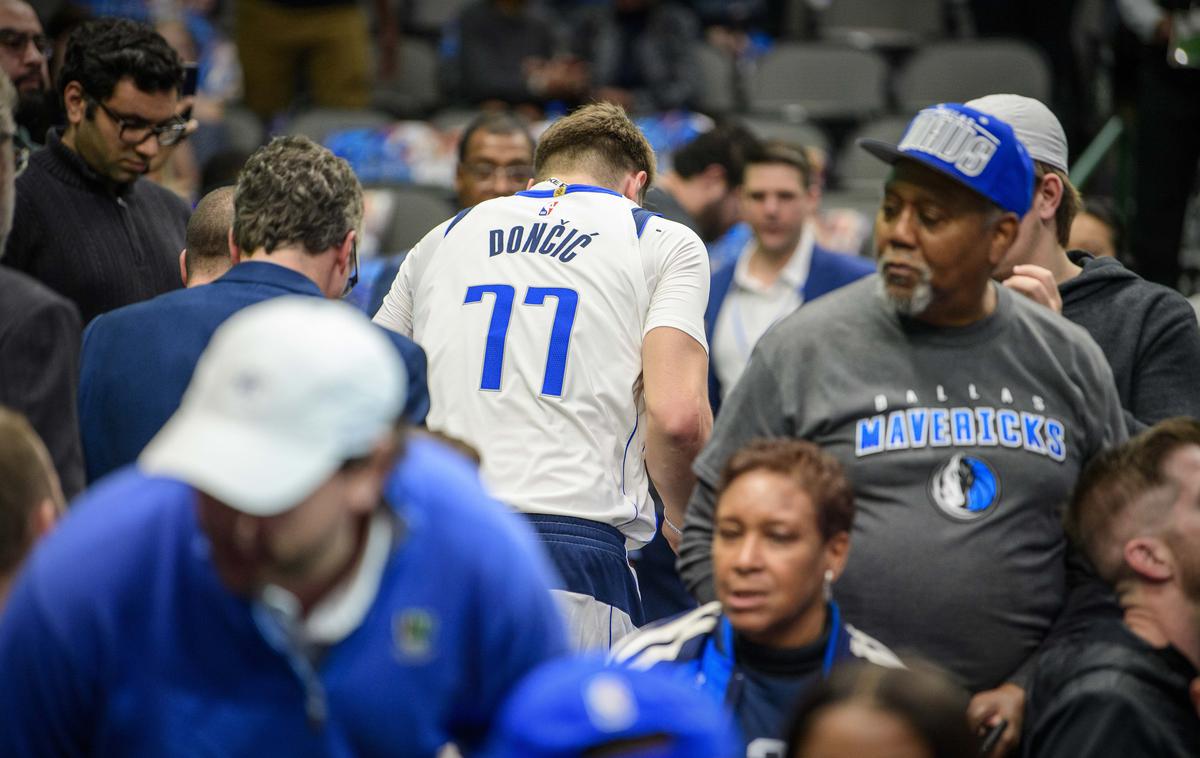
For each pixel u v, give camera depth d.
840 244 15.02
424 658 4.23
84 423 6.33
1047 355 6.02
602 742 3.29
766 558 5.30
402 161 16.39
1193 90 12.34
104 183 8.16
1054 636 5.76
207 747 4.16
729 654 5.46
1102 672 5.32
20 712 4.14
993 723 5.66
